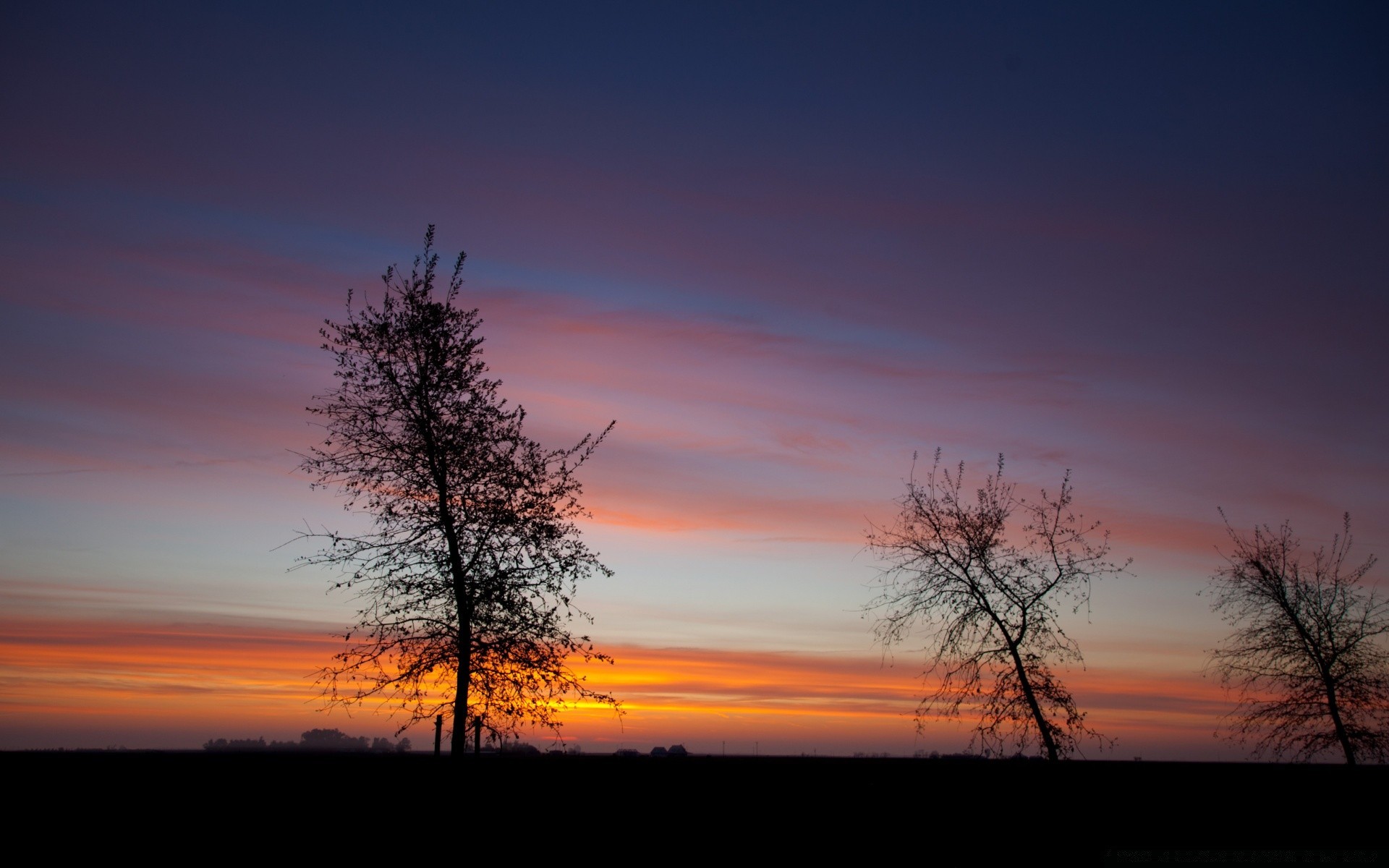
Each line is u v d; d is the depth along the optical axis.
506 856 17.22
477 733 19.61
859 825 19.20
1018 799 20.22
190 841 15.53
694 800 18.70
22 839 14.63
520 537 20.41
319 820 16.45
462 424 20.56
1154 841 20.20
